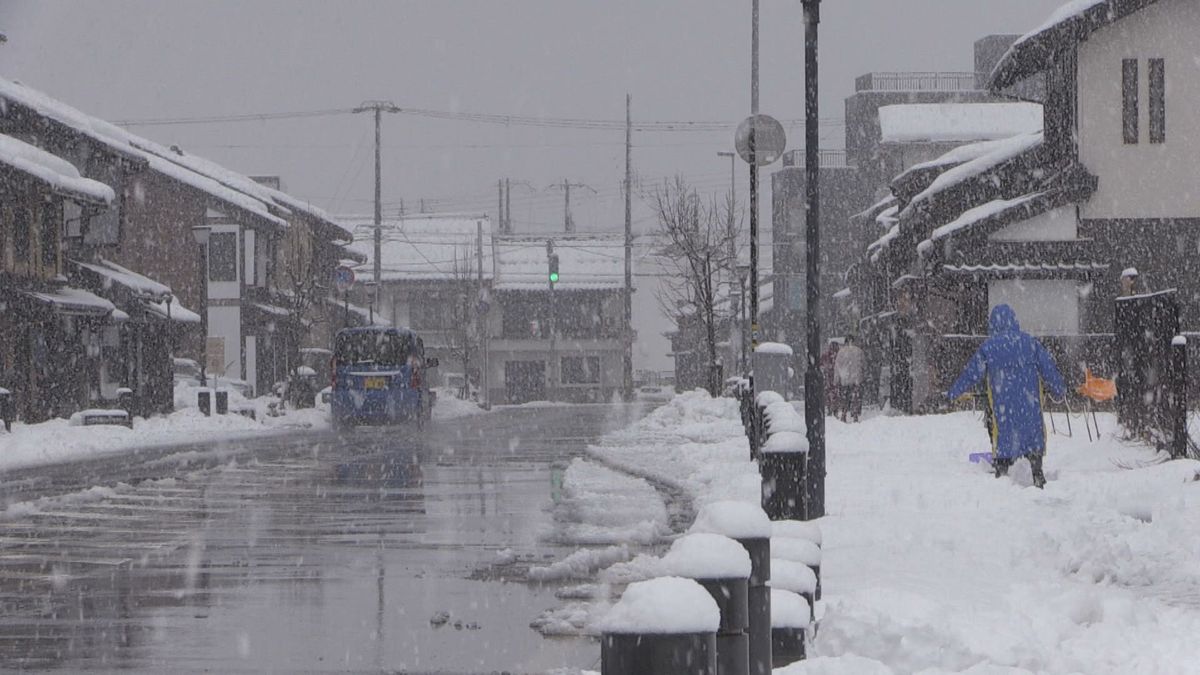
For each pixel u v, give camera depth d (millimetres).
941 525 29281
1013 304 83875
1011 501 33094
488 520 37250
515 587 26125
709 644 9227
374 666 19047
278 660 19500
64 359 105312
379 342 101750
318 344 190625
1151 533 27734
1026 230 84000
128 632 21688
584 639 21000
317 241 190875
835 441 61500
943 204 91438
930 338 98938
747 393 62844
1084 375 82000
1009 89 101250
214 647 20469
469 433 93062
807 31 36656
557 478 51625
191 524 36750
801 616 15672
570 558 28328
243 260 156625
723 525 14289
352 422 100625
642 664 9125
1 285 97375
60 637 21312
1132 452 43281
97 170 116438
